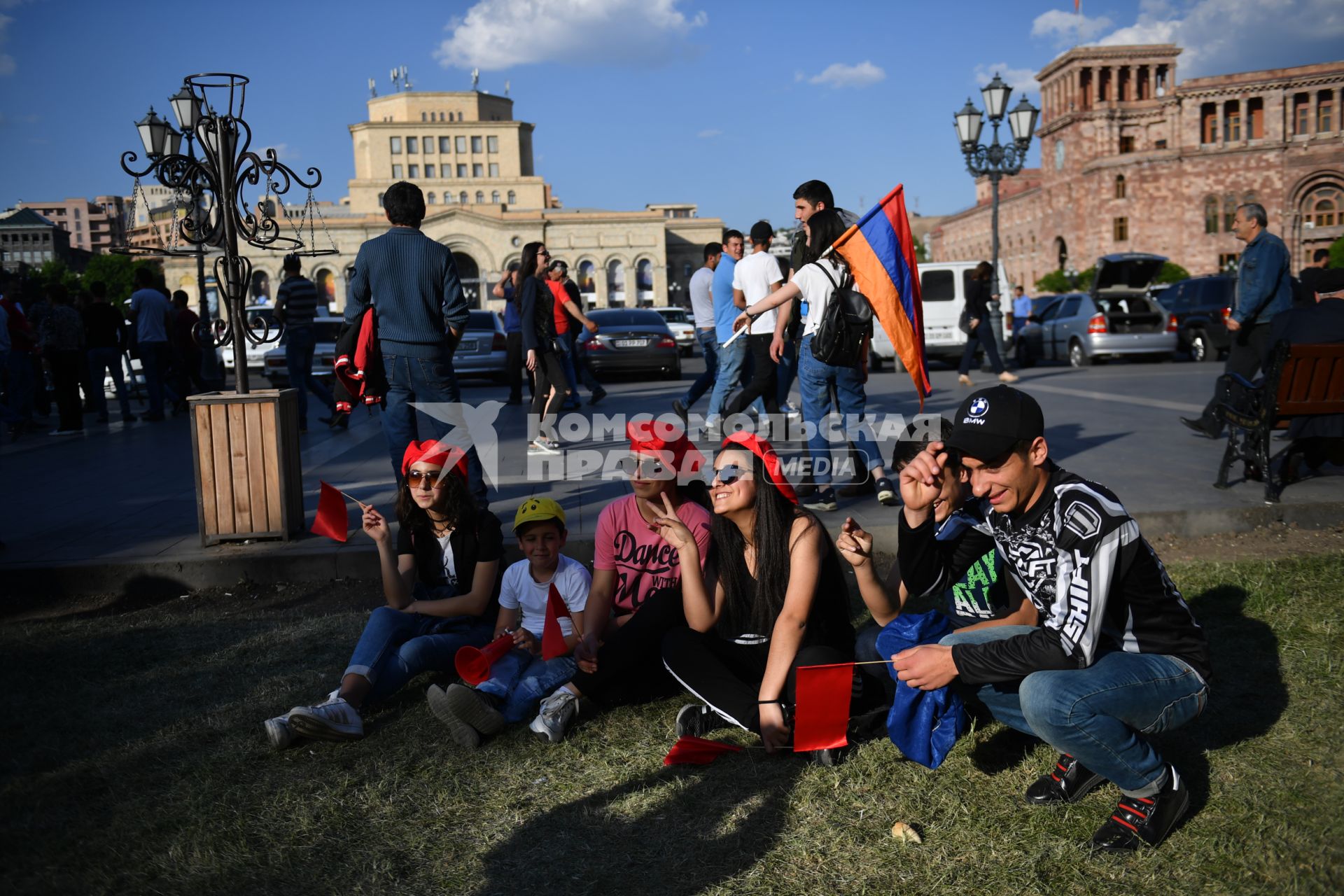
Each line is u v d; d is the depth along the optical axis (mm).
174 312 13203
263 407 5242
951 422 4227
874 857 2520
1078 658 2479
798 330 6945
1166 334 18047
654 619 3408
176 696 3621
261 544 5316
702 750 3033
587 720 3445
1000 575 3160
